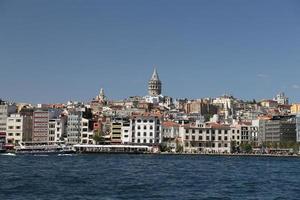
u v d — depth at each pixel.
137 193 131.25
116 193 130.62
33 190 134.12
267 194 134.50
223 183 162.88
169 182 162.62
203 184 158.00
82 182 157.62
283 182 172.12
